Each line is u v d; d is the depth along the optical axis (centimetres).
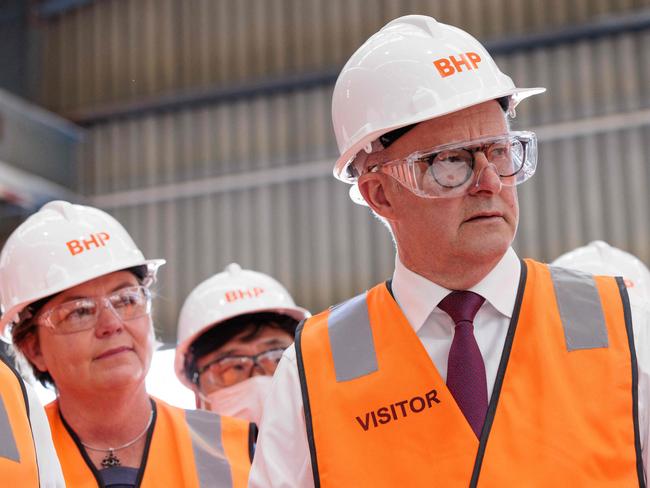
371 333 223
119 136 1093
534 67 942
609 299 211
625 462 193
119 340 312
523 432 199
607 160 916
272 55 1032
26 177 1027
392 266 979
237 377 418
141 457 317
